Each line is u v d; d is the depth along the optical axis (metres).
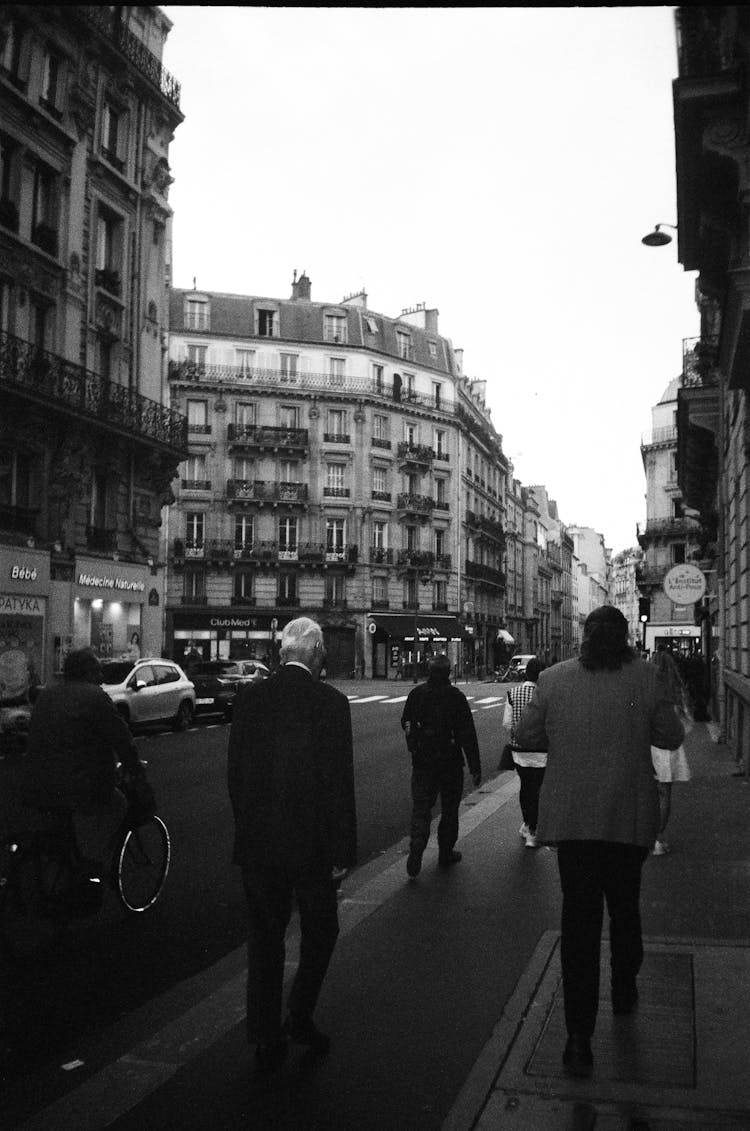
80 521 25.78
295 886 4.04
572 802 3.99
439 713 7.54
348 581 55.59
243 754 4.11
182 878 7.65
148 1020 4.57
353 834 4.09
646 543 57.78
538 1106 3.44
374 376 57.97
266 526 54.06
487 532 70.25
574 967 3.87
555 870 7.54
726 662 17.66
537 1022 4.24
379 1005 4.56
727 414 15.61
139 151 28.59
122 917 6.50
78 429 25.09
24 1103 3.69
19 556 22.95
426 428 61.12
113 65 26.88
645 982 4.71
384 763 16.06
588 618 4.30
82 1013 4.68
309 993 4.04
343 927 5.89
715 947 5.25
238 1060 4.00
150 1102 3.62
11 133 22.56
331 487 55.72
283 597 54.16
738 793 11.23
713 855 7.89
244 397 54.25
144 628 29.02
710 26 9.56
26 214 23.47
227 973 5.25
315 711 4.11
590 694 4.08
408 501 58.56
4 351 22.23
